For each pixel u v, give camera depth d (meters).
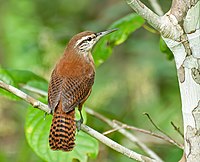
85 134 9.95
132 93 16.61
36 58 17.06
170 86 16.17
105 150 13.39
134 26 11.30
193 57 7.73
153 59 16.23
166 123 15.67
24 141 12.93
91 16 18.50
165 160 13.91
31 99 8.42
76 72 9.30
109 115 12.88
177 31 7.67
